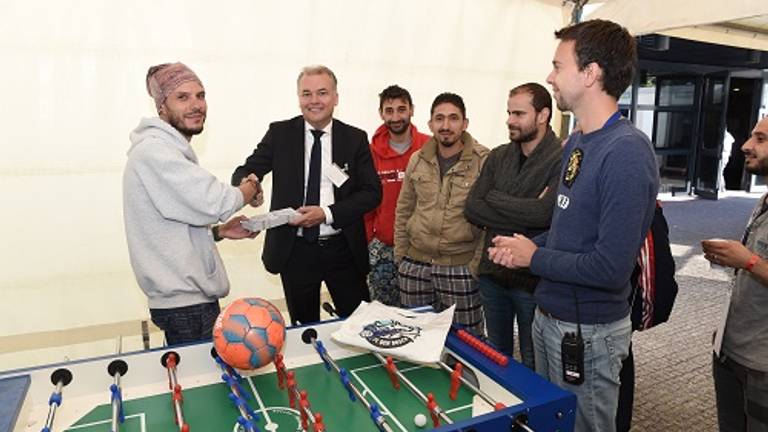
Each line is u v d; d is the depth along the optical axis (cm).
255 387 146
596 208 143
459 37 317
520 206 216
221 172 282
